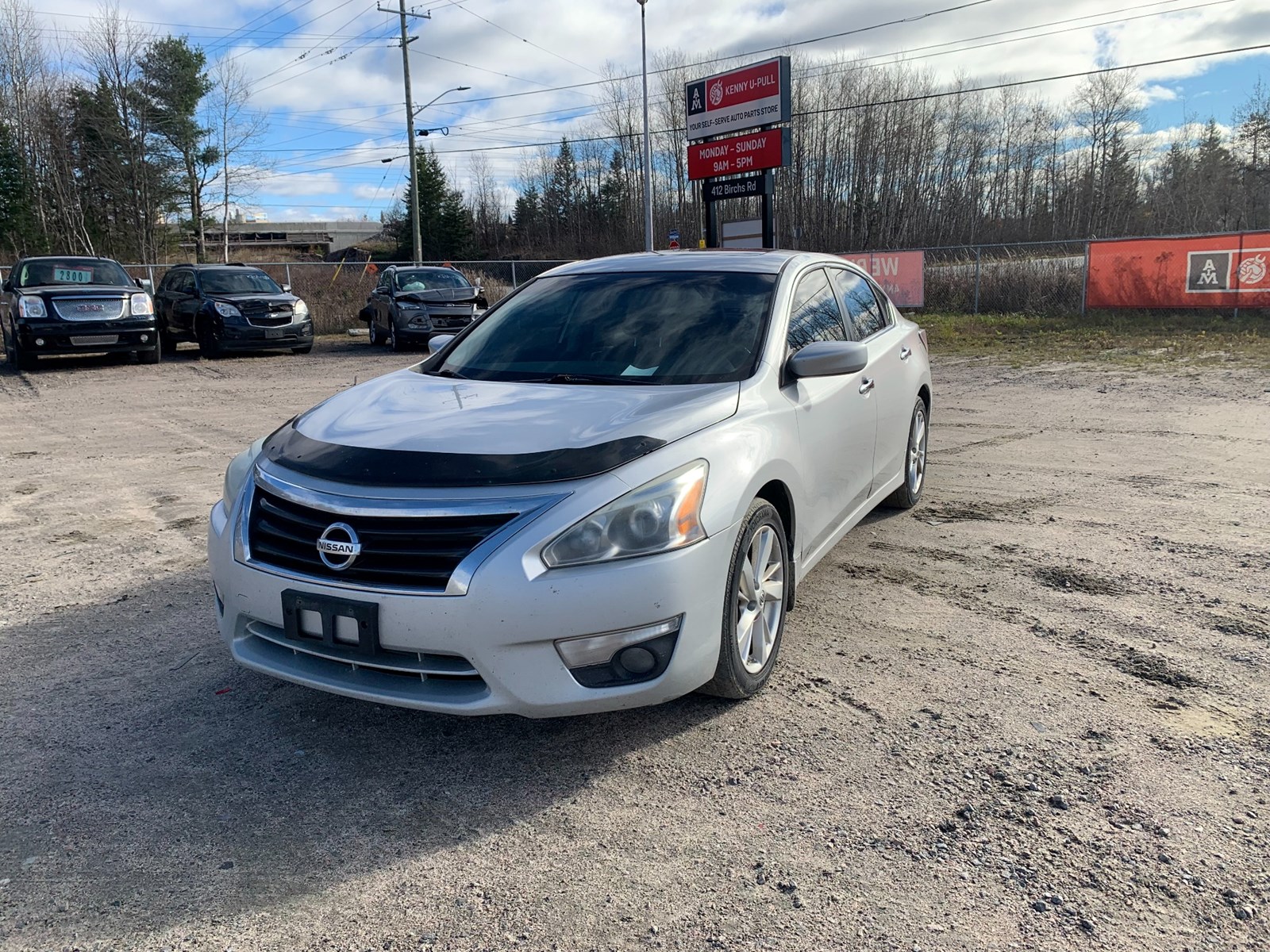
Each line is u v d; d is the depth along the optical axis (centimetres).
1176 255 1695
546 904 225
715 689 312
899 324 569
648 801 268
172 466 749
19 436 901
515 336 409
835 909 220
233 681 353
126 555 508
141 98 4569
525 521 263
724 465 298
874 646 371
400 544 266
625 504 270
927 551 491
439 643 260
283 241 8650
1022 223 6512
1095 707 316
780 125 1989
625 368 365
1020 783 271
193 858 246
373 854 247
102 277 1562
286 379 1360
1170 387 1055
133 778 285
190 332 1731
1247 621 387
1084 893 222
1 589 455
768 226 2058
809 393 376
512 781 281
